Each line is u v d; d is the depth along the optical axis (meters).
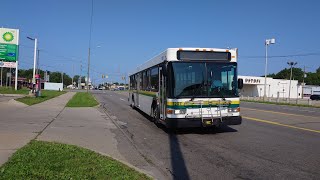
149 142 12.60
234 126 17.17
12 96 43.62
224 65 14.18
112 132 14.85
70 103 32.91
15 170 7.29
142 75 22.06
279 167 8.77
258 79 99.50
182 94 13.68
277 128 16.39
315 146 11.61
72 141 12.03
